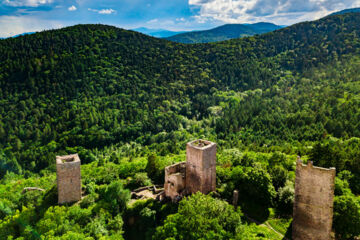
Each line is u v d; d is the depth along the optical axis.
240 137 150.25
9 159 151.62
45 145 172.38
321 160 74.69
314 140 123.94
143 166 92.56
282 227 54.06
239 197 63.22
